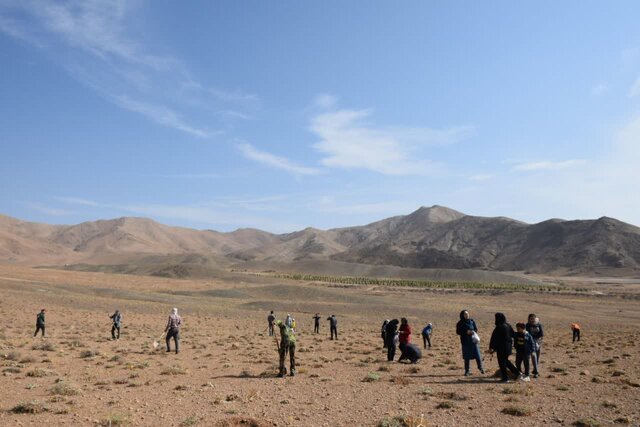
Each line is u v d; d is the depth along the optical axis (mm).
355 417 10883
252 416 10938
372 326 49594
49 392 13211
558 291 132625
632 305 92875
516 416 11023
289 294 99125
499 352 15672
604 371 18281
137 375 16203
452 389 14195
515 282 195000
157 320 46031
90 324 38344
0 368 16906
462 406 11977
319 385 14859
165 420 10555
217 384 14938
